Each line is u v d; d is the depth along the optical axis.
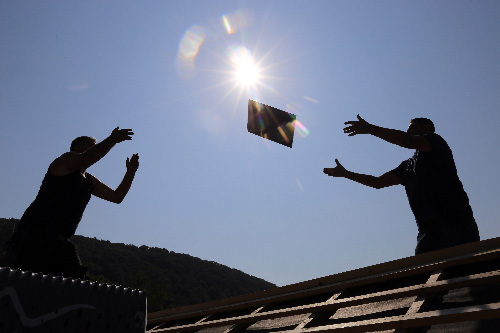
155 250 84.81
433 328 2.06
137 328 1.63
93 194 3.14
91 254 67.56
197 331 3.93
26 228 2.49
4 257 2.47
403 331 2.16
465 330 1.92
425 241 3.44
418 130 3.82
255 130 3.55
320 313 2.92
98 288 1.56
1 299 1.31
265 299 3.86
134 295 1.67
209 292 68.88
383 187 4.15
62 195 2.57
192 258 85.94
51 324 1.40
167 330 4.38
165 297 57.38
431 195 3.42
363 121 3.27
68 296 1.46
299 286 3.69
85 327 1.48
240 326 3.48
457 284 2.29
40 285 1.40
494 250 2.45
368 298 2.70
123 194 3.22
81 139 2.90
